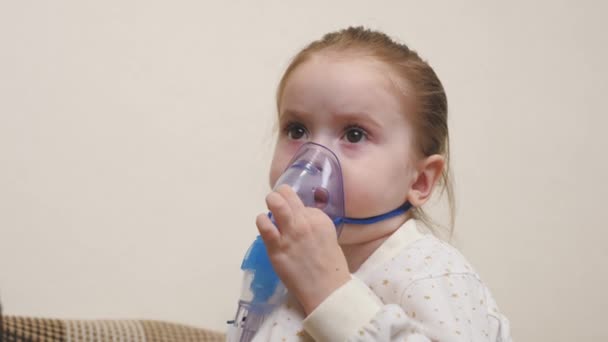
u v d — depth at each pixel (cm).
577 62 179
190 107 151
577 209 174
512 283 167
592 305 171
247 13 158
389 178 77
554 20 179
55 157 141
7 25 140
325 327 63
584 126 177
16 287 136
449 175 124
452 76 170
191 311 147
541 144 174
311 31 163
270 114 157
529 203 171
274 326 67
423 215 104
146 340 103
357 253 80
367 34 90
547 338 168
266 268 71
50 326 96
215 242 150
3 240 136
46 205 140
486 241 166
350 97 75
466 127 169
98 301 141
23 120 139
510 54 175
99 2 147
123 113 146
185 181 150
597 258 174
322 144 75
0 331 69
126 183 145
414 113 83
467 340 67
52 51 142
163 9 152
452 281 73
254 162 155
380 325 62
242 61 156
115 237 144
